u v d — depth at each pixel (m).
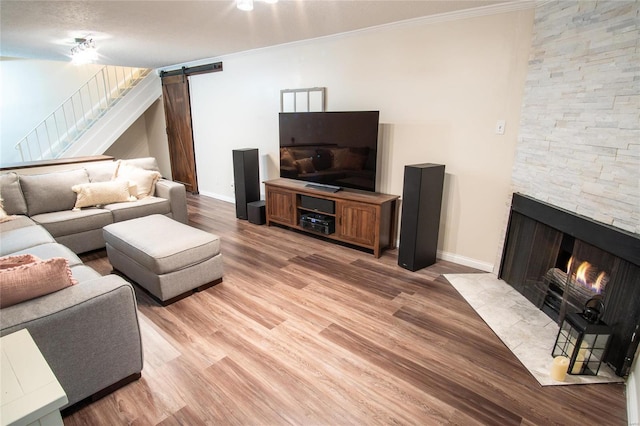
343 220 3.70
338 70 3.88
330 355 2.11
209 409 1.72
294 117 4.09
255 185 4.86
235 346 2.19
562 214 2.33
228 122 5.48
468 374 1.96
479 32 2.87
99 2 2.58
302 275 3.17
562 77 2.33
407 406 1.75
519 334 2.31
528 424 1.65
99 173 4.04
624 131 1.89
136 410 1.71
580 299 2.21
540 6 2.52
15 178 3.49
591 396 1.82
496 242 3.13
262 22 3.22
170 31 3.54
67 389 1.65
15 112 5.99
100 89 6.69
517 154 2.83
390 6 2.76
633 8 1.82
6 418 1.00
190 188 6.63
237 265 3.38
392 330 2.36
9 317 1.51
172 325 2.40
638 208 1.83
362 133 3.53
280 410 1.72
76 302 1.64
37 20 3.06
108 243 3.11
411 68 3.31
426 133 3.34
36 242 2.73
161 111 6.87
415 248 3.15
